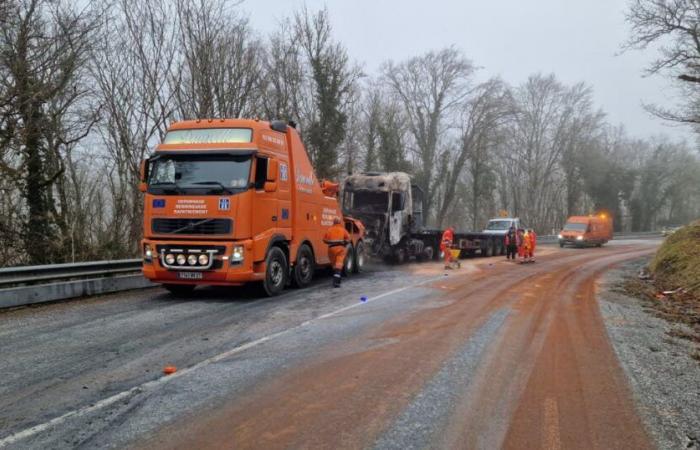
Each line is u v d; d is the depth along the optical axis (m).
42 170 14.55
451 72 43.44
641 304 10.65
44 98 13.36
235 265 9.60
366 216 19.83
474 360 5.78
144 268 10.04
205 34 17.91
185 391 4.71
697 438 3.87
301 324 7.66
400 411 4.26
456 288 12.08
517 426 4.00
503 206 60.91
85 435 3.79
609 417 4.22
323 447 3.60
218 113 18.55
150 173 10.16
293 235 11.59
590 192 61.34
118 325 7.60
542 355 6.09
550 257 25.22
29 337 6.84
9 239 13.78
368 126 40.59
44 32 13.32
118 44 17.31
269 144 10.57
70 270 10.22
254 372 5.27
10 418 4.12
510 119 44.12
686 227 18.66
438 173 47.16
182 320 7.98
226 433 3.82
